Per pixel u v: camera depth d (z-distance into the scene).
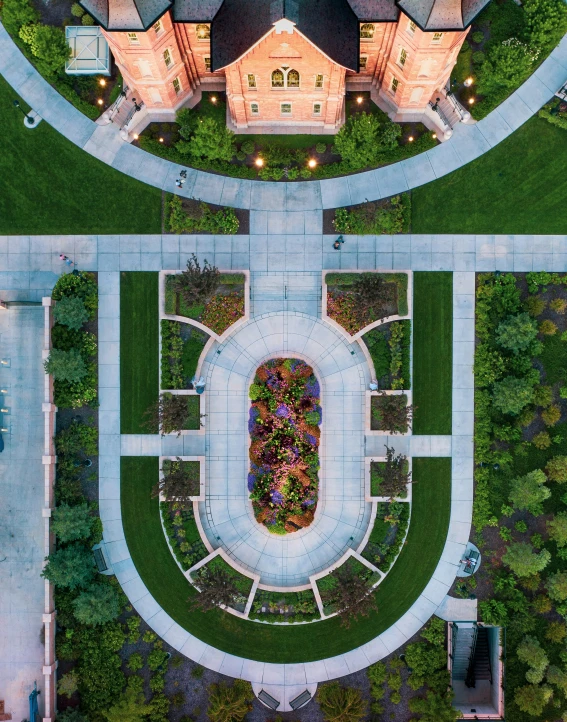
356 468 47.41
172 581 47.25
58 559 44.25
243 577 46.78
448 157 46.81
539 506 46.16
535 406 47.19
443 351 47.22
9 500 47.53
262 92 41.44
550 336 47.44
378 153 46.34
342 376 47.34
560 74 46.53
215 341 47.28
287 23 33.50
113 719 43.72
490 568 47.22
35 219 47.22
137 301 47.16
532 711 44.56
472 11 35.53
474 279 47.09
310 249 46.97
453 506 47.28
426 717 45.34
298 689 47.06
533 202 47.03
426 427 47.25
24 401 47.62
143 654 47.03
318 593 46.47
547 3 44.78
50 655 45.75
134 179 46.91
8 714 47.00
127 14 35.16
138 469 47.25
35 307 47.56
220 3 37.50
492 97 46.19
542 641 47.12
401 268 47.06
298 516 46.47
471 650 48.38
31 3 46.16
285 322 47.22
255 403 46.56
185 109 45.66
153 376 47.25
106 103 46.69
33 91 46.78
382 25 38.69
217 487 47.50
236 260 47.06
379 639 47.25
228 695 44.72
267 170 46.06
